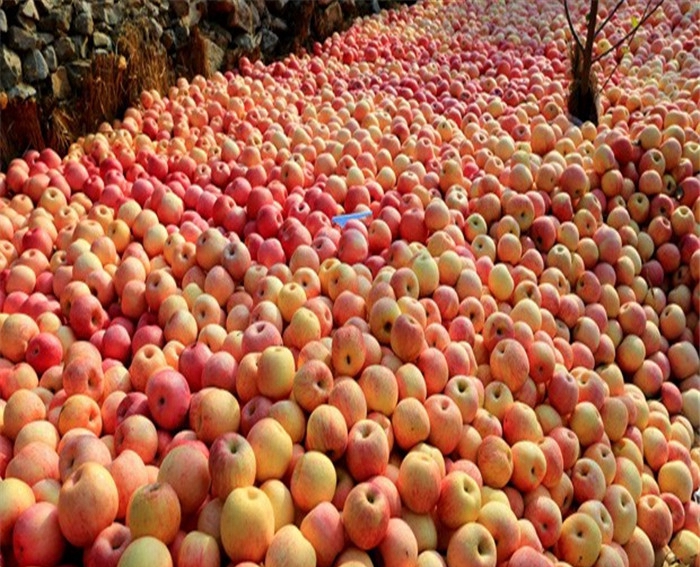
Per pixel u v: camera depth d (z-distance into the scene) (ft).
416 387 5.28
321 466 4.45
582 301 7.57
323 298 6.42
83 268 6.96
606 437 6.02
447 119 11.48
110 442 5.10
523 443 5.24
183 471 4.30
